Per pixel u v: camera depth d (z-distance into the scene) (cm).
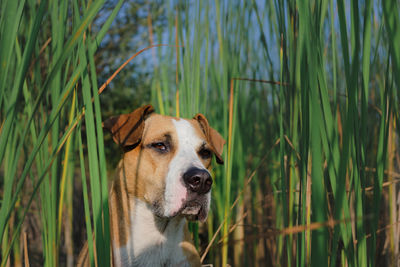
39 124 204
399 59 115
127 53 494
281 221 322
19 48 173
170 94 377
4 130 118
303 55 150
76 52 163
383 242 302
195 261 281
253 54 340
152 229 266
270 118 372
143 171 263
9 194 126
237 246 345
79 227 409
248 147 374
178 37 285
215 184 340
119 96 496
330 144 143
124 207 269
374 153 278
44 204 175
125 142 263
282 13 186
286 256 240
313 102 118
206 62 289
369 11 140
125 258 260
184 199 237
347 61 134
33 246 374
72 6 162
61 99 132
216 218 347
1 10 138
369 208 293
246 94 355
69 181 261
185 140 272
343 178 125
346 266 203
